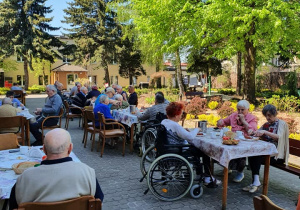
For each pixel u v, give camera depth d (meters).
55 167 2.00
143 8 15.58
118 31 30.64
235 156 3.66
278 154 4.29
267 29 11.58
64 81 34.34
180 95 19.14
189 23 13.70
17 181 1.99
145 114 6.16
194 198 4.09
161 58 27.11
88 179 2.08
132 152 6.62
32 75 36.97
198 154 4.33
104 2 30.05
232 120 5.02
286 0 12.62
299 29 12.70
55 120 7.00
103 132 6.34
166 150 4.14
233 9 11.51
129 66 31.98
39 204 1.83
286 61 21.19
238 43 13.06
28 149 3.46
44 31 30.70
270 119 4.50
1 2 29.77
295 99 13.93
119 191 4.31
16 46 28.25
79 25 31.23
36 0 30.48
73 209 1.92
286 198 4.17
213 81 36.47
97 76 38.59
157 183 4.21
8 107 5.70
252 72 15.47
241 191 4.39
